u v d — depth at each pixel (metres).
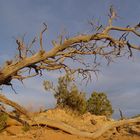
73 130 18.62
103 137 18.64
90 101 28.47
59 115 23.42
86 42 19.52
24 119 19.67
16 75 19.23
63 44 19.08
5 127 19.12
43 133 17.86
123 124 19.48
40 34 18.88
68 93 25.86
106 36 19.67
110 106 28.39
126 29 20.16
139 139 17.31
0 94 18.45
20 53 18.91
